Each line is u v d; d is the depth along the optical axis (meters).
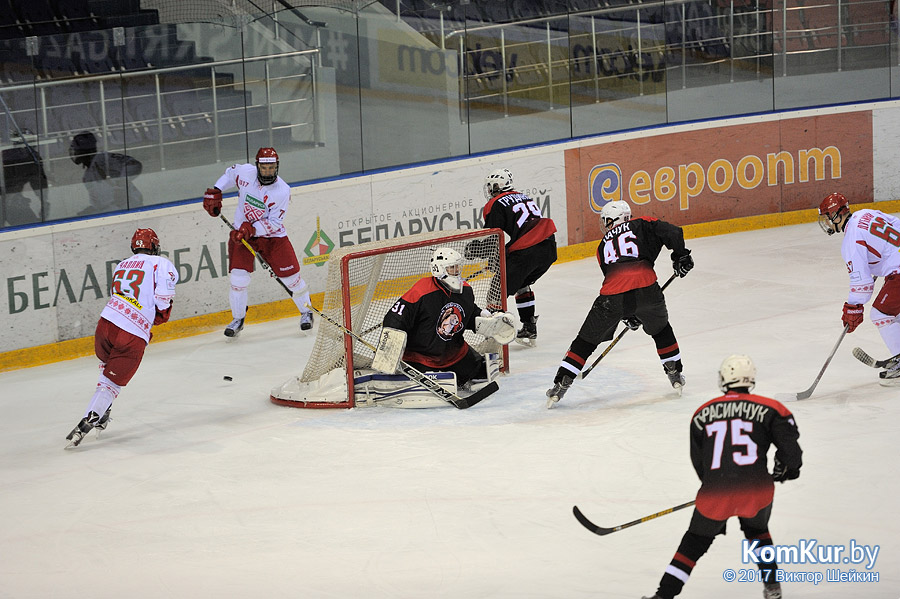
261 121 33.72
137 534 17.94
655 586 15.16
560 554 16.31
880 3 41.59
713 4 40.16
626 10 38.81
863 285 22.20
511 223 26.97
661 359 23.39
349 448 21.56
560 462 20.06
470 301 23.44
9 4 43.88
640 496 18.31
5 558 17.28
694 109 40.72
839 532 16.58
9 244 29.00
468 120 36.81
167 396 25.95
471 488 19.05
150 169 32.03
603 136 38.59
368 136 35.19
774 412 13.91
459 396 24.09
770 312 30.30
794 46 41.50
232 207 32.81
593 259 38.66
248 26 33.34
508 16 36.97
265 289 33.22
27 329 29.50
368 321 25.23
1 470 21.41
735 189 40.88
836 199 22.48
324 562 16.44
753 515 13.88
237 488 19.75
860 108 41.47
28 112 30.05
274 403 24.91
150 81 31.88
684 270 22.69
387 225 35.31
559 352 27.97
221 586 15.83
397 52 35.25
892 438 20.25
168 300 22.75
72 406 25.69
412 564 16.20
